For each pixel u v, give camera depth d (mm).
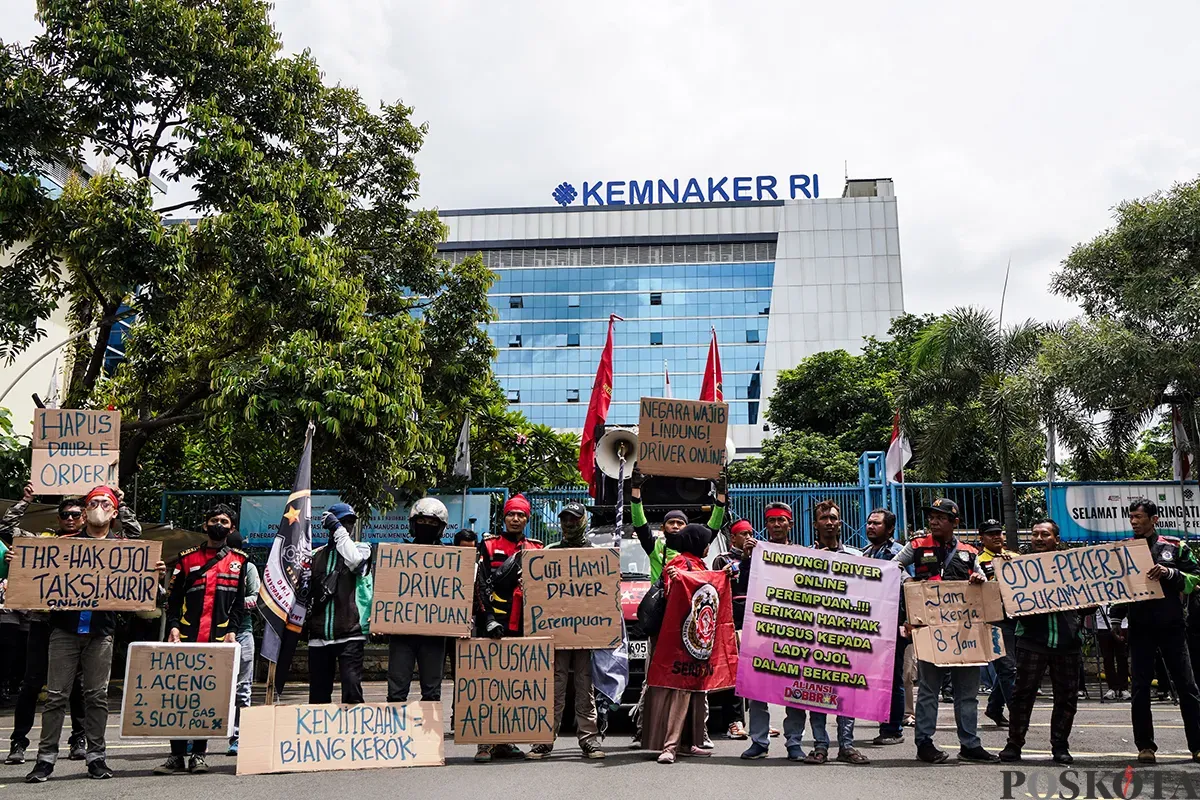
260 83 17172
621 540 12312
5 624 10023
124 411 18156
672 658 8047
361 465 17094
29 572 7465
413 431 16922
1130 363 16828
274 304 15906
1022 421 18297
